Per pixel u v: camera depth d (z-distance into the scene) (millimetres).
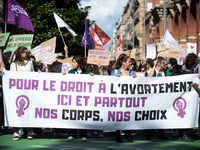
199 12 28203
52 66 10281
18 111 8273
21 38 10266
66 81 8336
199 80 8469
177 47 12734
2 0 25031
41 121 8312
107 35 14852
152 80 8453
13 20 11570
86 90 8344
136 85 8414
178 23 37312
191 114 8461
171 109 8461
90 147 7551
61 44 27922
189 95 8461
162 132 8812
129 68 9125
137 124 8398
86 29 14570
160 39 47000
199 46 28375
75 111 8336
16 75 8305
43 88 8328
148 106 8422
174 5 37094
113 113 8375
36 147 7434
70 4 28562
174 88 8461
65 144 7898
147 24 64938
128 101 8383
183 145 7898
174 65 10109
